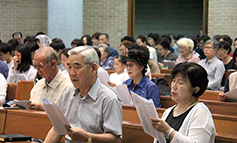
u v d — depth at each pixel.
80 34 10.63
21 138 3.14
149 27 18.22
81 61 2.68
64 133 2.62
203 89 2.63
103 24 13.00
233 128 3.50
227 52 7.18
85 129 2.78
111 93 2.77
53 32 10.38
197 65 2.64
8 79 5.61
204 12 12.72
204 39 10.28
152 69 6.75
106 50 7.48
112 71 7.14
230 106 4.12
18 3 12.95
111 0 12.91
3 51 6.95
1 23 12.98
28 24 13.02
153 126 2.45
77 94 2.85
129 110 4.10
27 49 5.59
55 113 2.48
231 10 12.19
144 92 4.30
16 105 4.05
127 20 12.89
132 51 4.32
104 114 2.72
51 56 3.88
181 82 2.62
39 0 12.97
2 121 3.84
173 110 2.79
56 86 3.96
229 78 4.62
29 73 5.57
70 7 10.33
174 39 11.36
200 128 2.46
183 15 18.11
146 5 18.14
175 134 2.41
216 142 2.73
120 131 2.71
